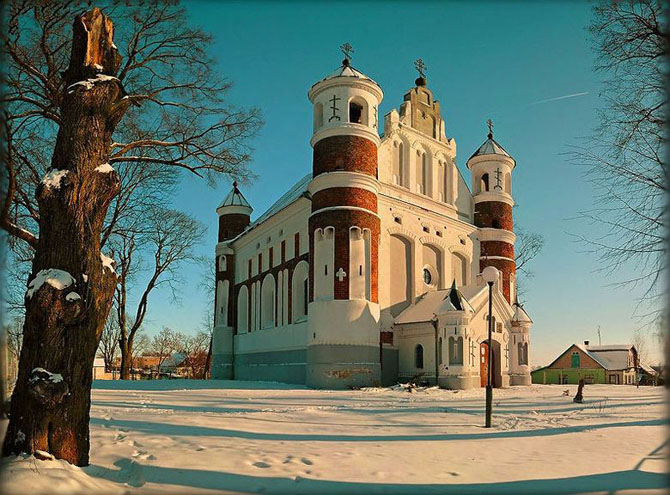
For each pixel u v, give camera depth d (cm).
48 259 879
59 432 822
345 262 3378
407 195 4000
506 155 4625
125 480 802
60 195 895
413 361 3597
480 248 4472
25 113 1340
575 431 1402
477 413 1819
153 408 1769
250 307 4925
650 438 1302
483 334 3669
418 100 4278
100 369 7419
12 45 1482
